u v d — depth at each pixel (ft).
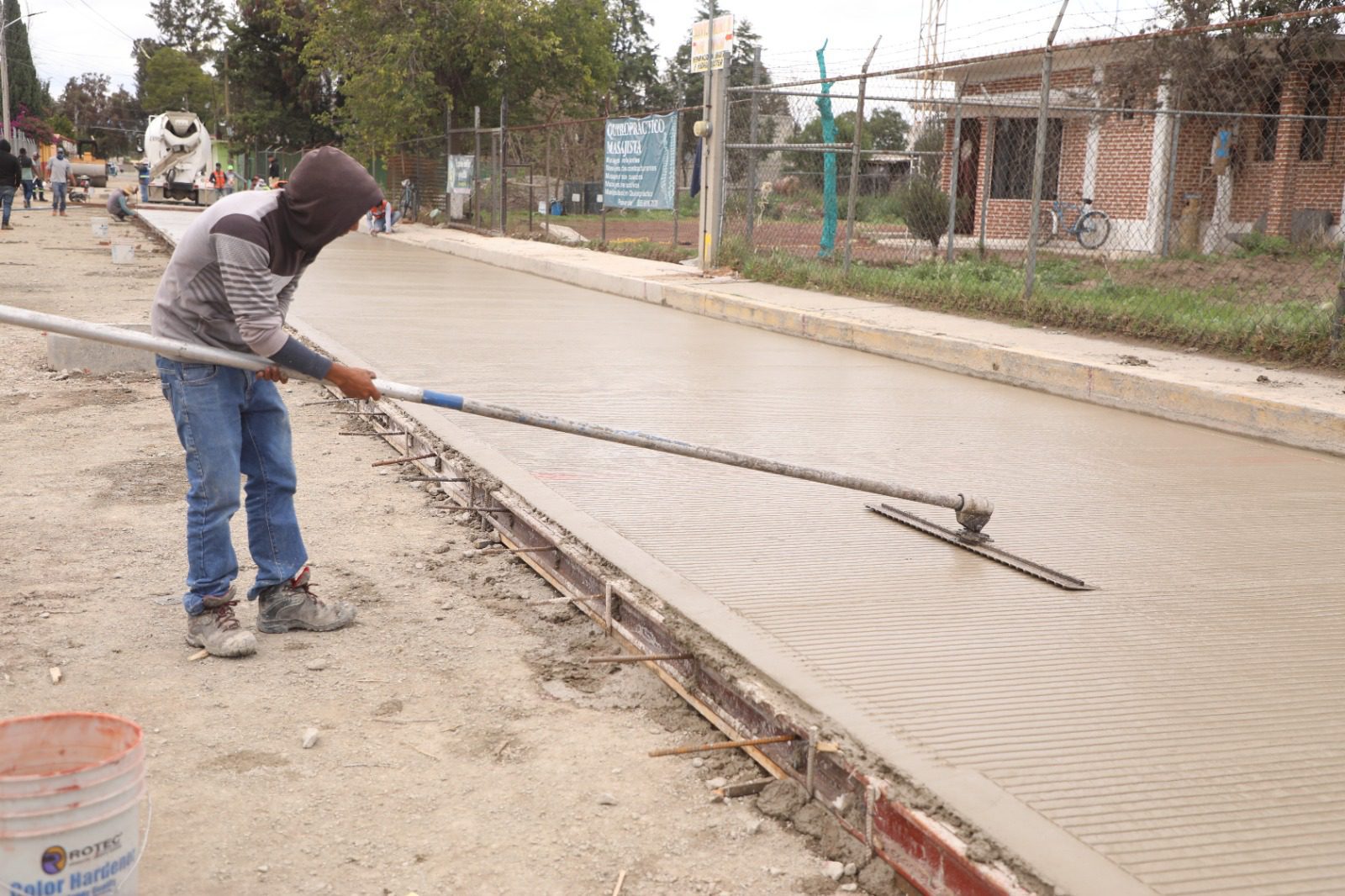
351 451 21.25
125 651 12.14
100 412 23.90
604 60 114.32
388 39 99.66
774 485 18.39
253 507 12.66
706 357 32.07
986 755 9.35
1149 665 11.62
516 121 112.16
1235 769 9.35
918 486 18.79
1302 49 57.36
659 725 10.80
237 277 11.05
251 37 152.46
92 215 106.73
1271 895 7.51
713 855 8.62
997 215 71.97
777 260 48.55
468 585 14.53
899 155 53.72
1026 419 24.98
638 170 63.77
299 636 12.74
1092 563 15.06
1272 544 16.21
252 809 9.10
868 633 12.10
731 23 49.29
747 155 52.49
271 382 12.44
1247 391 24.58
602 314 41.93
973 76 72.18
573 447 20.21
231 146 192.34
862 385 28.58
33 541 15.56
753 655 11.23
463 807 9.22
